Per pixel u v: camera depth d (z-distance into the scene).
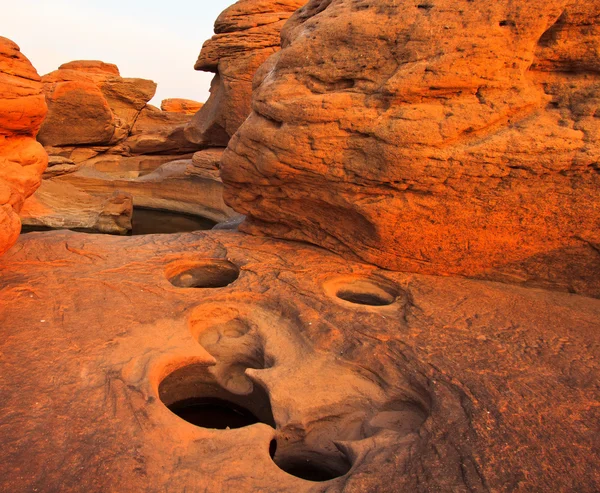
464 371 4.66
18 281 6.40
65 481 3.32
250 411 5.76
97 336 5.22
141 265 7.30
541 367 4.75
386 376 4.82
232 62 16.83
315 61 7.45
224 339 6.11
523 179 6.23
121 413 4.06
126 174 22.44
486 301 6.33
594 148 5.88
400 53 6.62
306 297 6.33
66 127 20.75
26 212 15.31
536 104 6.32
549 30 6.26
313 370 5.10
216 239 8.74
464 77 6.27
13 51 8.09
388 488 3.39
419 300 6.30
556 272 6.71
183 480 3.50
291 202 8.17
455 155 6.30
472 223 6.67
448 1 6.44
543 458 3.55
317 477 4.84
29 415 3.90
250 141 8.10
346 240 7.72
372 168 6.78
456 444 3.73
